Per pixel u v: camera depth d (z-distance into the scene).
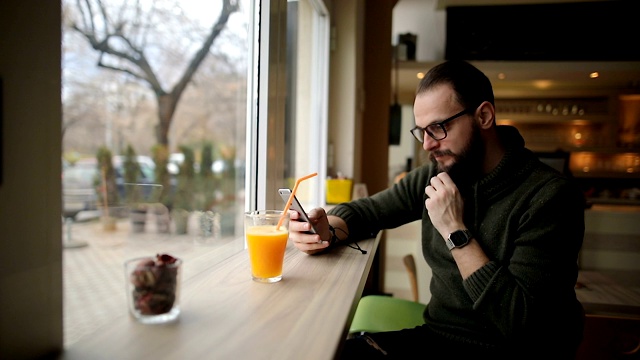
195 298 0.77
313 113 2.60
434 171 1.44
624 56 4.25
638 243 2.63
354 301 0.78
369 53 3.25
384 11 3.21
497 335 1.12
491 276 1.01
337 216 1.34
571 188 1.09
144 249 0.82
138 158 0.81
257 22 1.33
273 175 1.41
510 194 1.15
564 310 1.08
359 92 2.92
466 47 4.42
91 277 0.67
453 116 1.16
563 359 1.12
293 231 1.13
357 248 1.22
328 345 0.58
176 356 0.54
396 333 1.24
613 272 2.66
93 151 0.68
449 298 1.21
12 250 0.47
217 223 1.20
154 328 0.63
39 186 0.51
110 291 0.71
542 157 3.09
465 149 1.18
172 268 0.66
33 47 0.49
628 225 2.64
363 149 3.31
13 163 0.47
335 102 2.69
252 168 1.35
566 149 5.09
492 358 1.11
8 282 0.47
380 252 3.14
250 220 0.92
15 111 0.47
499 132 1.24
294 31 2.48
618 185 5.09
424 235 1.34
